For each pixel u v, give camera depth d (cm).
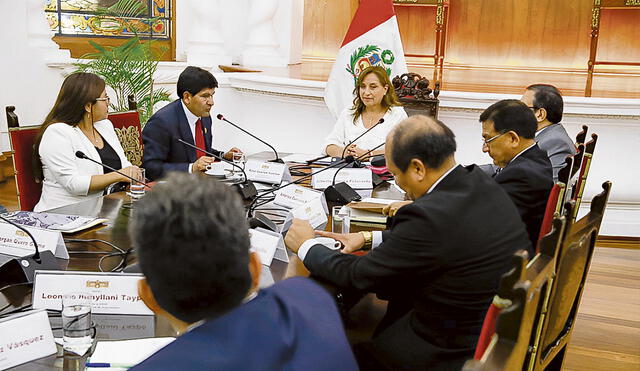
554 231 142
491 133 253
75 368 134
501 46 693
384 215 246
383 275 167
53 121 288
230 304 87
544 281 135
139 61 493
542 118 307
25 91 547
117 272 172
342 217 225
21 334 137
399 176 180
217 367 79
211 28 639
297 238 195
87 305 156
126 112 362
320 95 507
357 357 176
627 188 468
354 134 372
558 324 190
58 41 595
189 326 90
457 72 663
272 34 673
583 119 461
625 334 323
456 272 163
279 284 100
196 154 339
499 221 168
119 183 281
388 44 448
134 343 139
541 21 679
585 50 672
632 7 610
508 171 245
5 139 540
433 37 706
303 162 347
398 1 668
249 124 559
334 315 97
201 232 84
